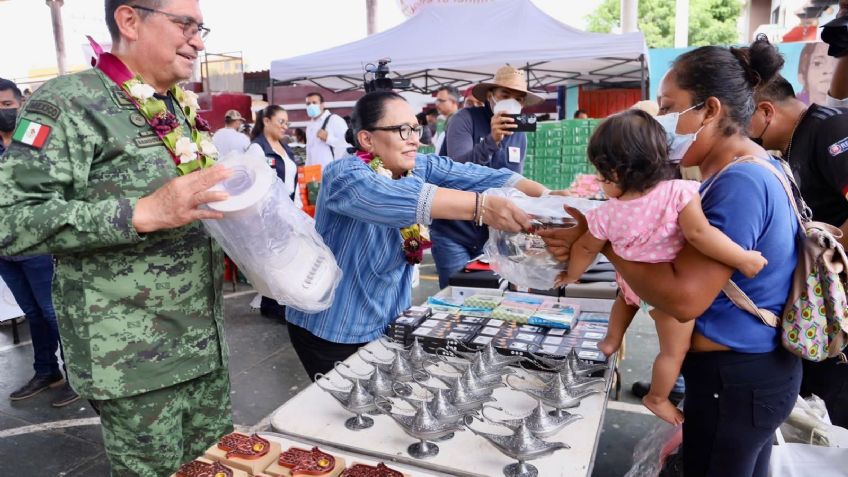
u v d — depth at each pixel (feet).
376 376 4.90
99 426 9.93
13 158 4.16
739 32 86.53
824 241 4.11
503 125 10.21
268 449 4.19
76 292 4.62
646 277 4.17
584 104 35.32
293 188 17.26
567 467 3.98
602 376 5.37
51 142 4.23
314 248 4.50
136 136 4.60
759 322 4.30
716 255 3.87
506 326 6.54
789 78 29.50
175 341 4.97
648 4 86.48
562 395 4.72
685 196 3.92
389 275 6.44
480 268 8.55
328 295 4.61
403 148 5.76
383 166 5.85
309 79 24.85
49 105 4.27
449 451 4.20
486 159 10.52
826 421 6.47
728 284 4.24
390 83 12.47
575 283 7.68
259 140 16.62
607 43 20.43
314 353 6.45
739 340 4.32
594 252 4.37
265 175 4.10
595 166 4.09
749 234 3.97
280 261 4.25
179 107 5.19
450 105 19.69
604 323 6.75
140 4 4.46
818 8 40.96
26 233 4.03
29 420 10.15
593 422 4.59
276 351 13.29
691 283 3.99
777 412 4.43
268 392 11.25
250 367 12.44
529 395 5.01
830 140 5.73
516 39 21.63
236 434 4.42
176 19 4.55
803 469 5.61
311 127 22.56
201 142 5.09
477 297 7.61
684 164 4.59
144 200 4.01
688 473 4.89
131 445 4.99
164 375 4.91
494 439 3.96
